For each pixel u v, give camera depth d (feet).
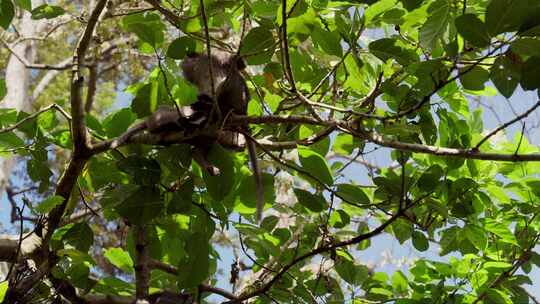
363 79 22.45
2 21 19.02
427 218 21.89
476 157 17.20
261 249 23.12
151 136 19.08
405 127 19.06
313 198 20.16
